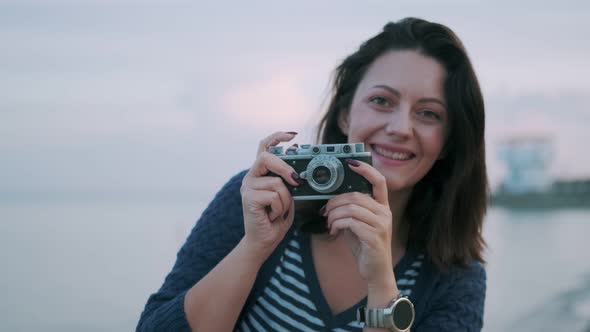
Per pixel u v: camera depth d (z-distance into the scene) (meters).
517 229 38.50
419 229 2.63
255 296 2.52
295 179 2.36
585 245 29.06
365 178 2.36
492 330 13.04
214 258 2.52
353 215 2.32
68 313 16.62
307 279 2.49
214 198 2.68
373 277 2.34
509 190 64.38
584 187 65.12
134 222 48.28
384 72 2.55
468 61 2.59
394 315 2.29
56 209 70.56
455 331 2.50
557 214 56.25
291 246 2.55
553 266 22.38
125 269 23.11
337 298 2.51
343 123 2.83
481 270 2.69
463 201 2.65
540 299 16.05
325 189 2.35
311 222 2.53
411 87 2.50
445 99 2.55
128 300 18.22
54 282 20.72
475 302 2.60
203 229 2.58
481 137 2.64
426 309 2.55
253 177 2.39
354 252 2.39
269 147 2.49
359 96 2.61
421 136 2.53
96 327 15.34
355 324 2.43
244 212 2.36
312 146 2.41
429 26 2.56
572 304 15.24
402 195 2.65
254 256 2.34
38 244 31.03
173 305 2.34
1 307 17.28
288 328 2.47
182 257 2.56
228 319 2.34
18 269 23.19
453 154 2.65
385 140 2.53
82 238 33.25
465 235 2.64
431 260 2.60
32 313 16.81
